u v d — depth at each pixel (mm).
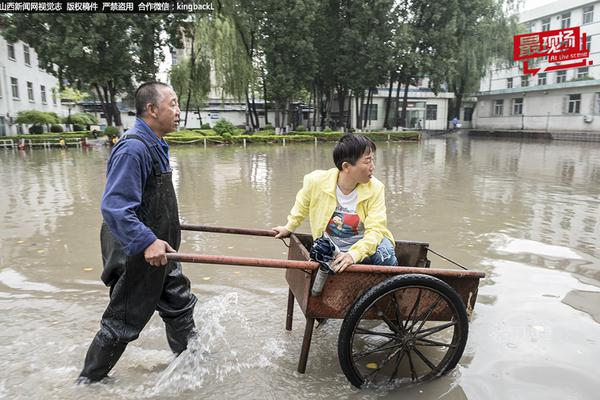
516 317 3393
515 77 39875
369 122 37469
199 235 5668
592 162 14781
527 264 4562
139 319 2457
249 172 12320
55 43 21828
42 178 11242
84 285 4031
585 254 4879
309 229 6168
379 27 27438
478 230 5906
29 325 3270
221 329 3221
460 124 38719
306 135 27938
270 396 2475
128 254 2217
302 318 3424
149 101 2418
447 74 29062
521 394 2498
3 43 24797
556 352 2922
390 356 2666
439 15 27531
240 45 26953
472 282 2666
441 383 2613
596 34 31797
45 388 2521
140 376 2654
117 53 23344
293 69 28016
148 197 2412
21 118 24641
